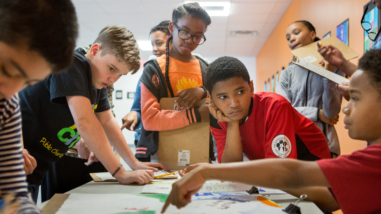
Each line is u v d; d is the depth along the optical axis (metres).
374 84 0.53
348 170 0.50
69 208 0.61
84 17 4.94
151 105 1.33
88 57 1.01
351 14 2.37
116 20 5.11
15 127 0.58
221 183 0.89
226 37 6.08
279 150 0.93
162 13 4.77
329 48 1.17
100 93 1.16
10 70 0.42
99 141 0.92
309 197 0.70
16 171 0.56
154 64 1.43
